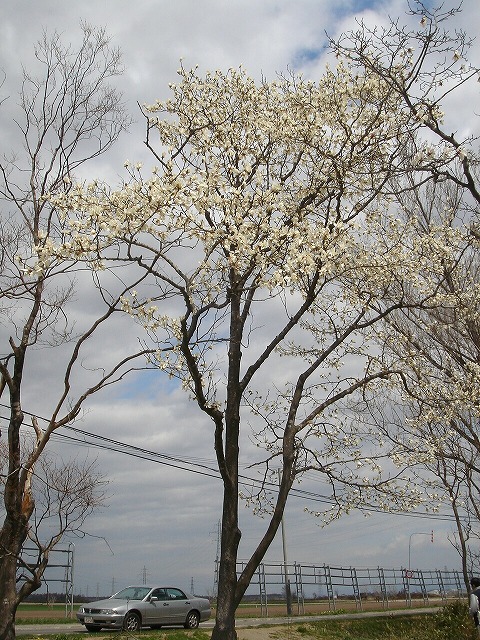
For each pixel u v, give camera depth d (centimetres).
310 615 2603
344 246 959
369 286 1198
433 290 1242
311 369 1091
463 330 1488
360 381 1115
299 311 1046
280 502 988
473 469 1580
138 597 1888
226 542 958
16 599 864
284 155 1162
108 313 888
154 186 830
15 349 940
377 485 1088
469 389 1295
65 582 2167
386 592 3103
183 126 1191
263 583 2584
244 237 871
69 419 904
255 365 1055
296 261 895
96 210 821
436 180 948
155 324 882
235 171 977
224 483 976
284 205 995
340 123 1118
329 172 1073
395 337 1334
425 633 2045
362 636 2138
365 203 1071
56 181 1023
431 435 1484
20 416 924
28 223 1007
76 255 813
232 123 1184
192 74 1225
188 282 887
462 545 2042
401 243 1234
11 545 878
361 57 955
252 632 1925
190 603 1981
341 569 2875
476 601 1602
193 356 904
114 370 908
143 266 857
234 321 1070
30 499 906
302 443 1075
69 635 1549
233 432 1009
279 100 1221
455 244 1357
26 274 804
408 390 1191
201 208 866
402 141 1080
